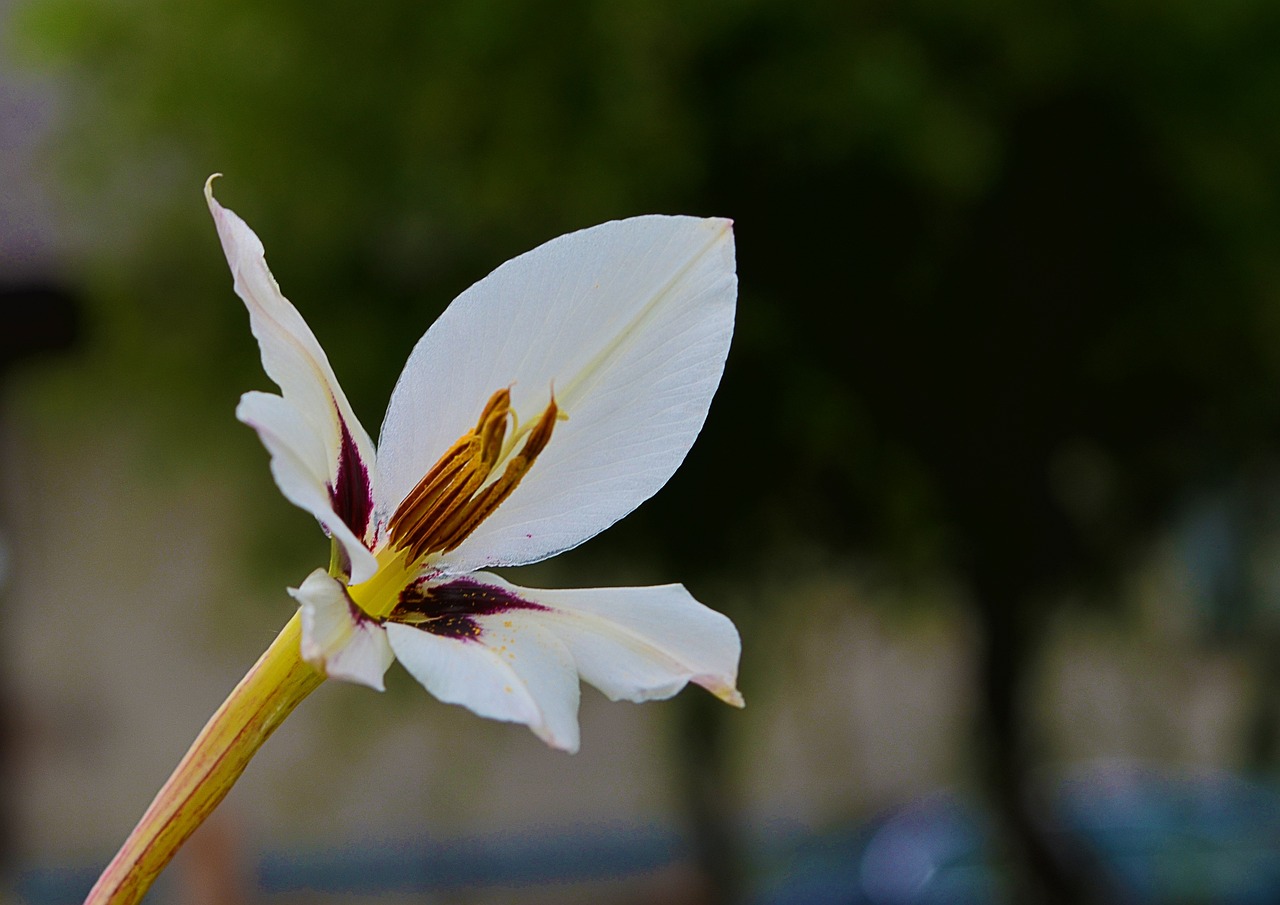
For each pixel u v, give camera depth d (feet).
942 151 3.40
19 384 5.31
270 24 3.91
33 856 6.35
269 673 1.39
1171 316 4.06
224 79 3.99
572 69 3.56
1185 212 3.89
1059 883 4.28
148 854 1.37
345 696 4.90
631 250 1.46
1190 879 5.66
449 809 5.11
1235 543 4.84
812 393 3.86
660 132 3.44
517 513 1.45
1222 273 3.98
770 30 3.45
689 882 5.31
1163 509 4.67
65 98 4.56
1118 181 3.89
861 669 6.36
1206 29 3.63
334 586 1.39
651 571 4.40
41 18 4.19
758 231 3.80
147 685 6.42
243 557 4.64
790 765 7.11
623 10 3.37
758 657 4.67
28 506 5.71
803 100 3.41
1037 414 4.12
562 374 1.46
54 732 6.30
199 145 4.20
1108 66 3.64
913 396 4.04
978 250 3.96
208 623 5.55
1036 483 4.15
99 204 4.35
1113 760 6.13
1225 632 4.94
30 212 4.84
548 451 1.46
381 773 6.75
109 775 6.44
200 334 4.36
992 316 4.02
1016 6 3.51
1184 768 5.78
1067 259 3.99
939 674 6.34
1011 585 4.21
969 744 4.63
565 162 3.55
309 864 6.84
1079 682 5.55
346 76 3.91
